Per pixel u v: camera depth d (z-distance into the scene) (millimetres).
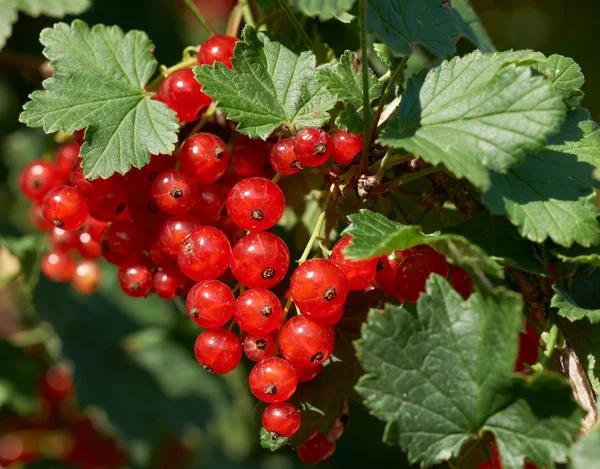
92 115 316
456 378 291
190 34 525
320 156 304
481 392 291
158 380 530
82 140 323
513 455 289
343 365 314
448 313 292
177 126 316
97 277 386
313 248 344
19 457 518
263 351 306
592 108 681
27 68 412
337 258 303
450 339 291
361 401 313
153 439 504
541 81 294
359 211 308
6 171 548
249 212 304
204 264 305
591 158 307
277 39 318
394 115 304
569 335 313
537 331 316
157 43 482
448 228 310
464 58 304
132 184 320
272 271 302
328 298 297
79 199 321
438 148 293
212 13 505
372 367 289
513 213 296
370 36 332
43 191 357
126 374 513
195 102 321
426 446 290
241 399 578
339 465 423
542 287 310
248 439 586
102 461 533
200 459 605
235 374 570
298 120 313
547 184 301
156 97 327
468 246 289
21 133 535
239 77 313
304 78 316
